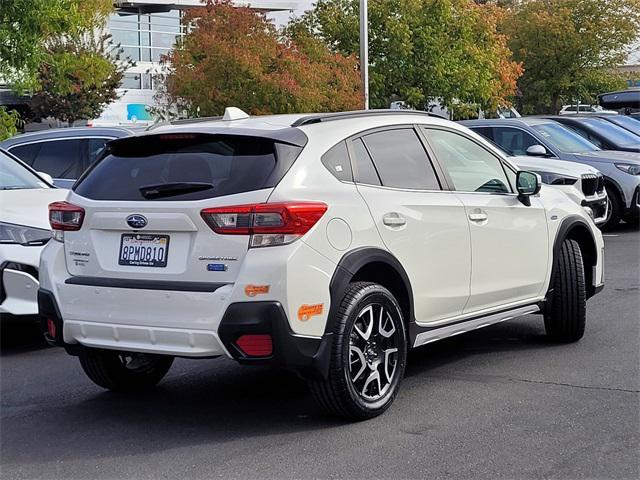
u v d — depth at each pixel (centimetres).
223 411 603
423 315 609
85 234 565
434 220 612
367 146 594
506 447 515
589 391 621
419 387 639
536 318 879
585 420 559
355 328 547
